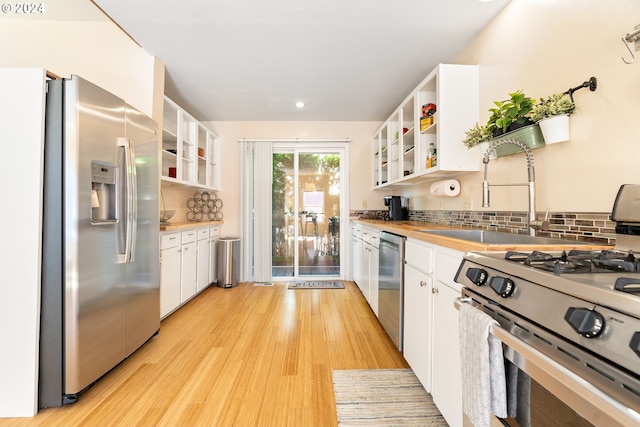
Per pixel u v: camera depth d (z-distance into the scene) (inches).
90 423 55.1
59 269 58.8
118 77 99.8
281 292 146.8
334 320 108.1
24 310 57.9
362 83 121.8
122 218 71.4
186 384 67.6
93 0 73.5
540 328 26.9
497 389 31.3
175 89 128.5
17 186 57.9
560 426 26.0
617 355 19.5
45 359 58.6
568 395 24.2
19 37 99.5
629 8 44.8
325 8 76.4
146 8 76.3
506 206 72.2
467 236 70.2
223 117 167.3
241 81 120.3
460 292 47.5
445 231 71.8
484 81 81.7
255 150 170.7
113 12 77.8
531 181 57.2
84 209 60.7
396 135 134.0
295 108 152.4
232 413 58.1
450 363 50.6
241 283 165.2
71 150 58.8
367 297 123.4
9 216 57.7
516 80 69.7
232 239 160.4
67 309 59.0
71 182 58.8
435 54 98.4
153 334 88.4
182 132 127.8
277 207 177.2
